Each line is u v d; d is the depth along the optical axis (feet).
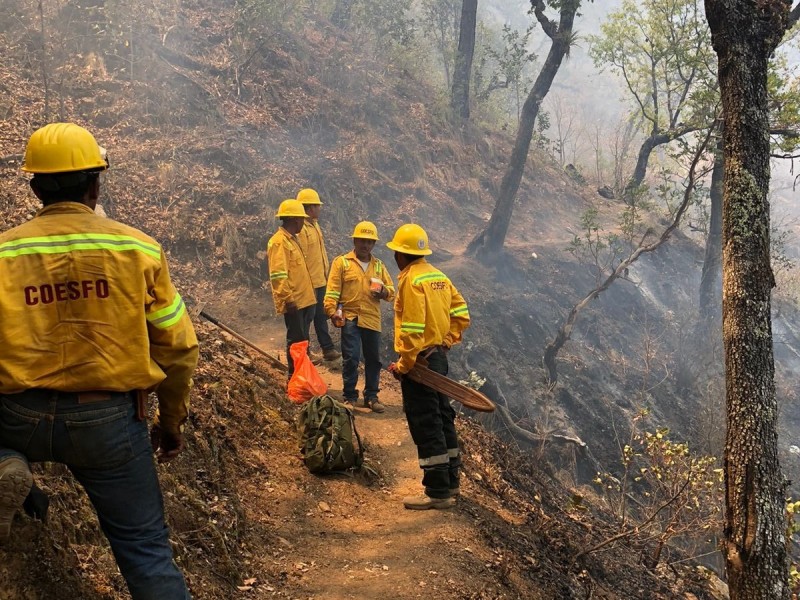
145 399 8.55
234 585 13.21
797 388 62.44
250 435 19.26
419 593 14.29
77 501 11.43
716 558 33.04
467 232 55.42
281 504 17.04
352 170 49.83
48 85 39.63
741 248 18.20
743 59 18.29
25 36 41.42
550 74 47.60
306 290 25.86
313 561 15.12
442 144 61.21
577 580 19.65
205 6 54.85
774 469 17.76
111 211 35.01
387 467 21.43
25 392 7.97
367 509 18.16
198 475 15.49
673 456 28.30
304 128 50.11
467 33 69.10
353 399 25.81
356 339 25.58
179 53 47.73
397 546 16.22
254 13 52.37
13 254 8.04
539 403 42.88
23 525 9.41
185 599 8.77
